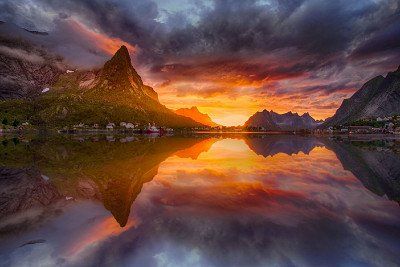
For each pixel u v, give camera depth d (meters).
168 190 19.73
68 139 109.69
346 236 10.82
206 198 17.36
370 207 15.20
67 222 12.63
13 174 26.22
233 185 21.77
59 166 31.83
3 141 89.44
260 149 61.78
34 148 60.25
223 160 39.44
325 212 14.22
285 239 10.54
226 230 11.58
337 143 88.31
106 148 61.97
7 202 16.23
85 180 23.45
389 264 8.58
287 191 19.47
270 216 13.48
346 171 29.11
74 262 8.73
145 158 41.38
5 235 11.03
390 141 103.88
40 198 17.30
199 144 81.31
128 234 11.15
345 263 8.60
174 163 35.69
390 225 12.21
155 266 8.44
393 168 31.33
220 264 8.55
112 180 23.55
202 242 10.29
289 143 88.19
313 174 27.23
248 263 8.61
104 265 8.53
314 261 8.77
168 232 11.33
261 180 23.97
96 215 13.71
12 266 8.52
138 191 19.36
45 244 10.18
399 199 17.14
